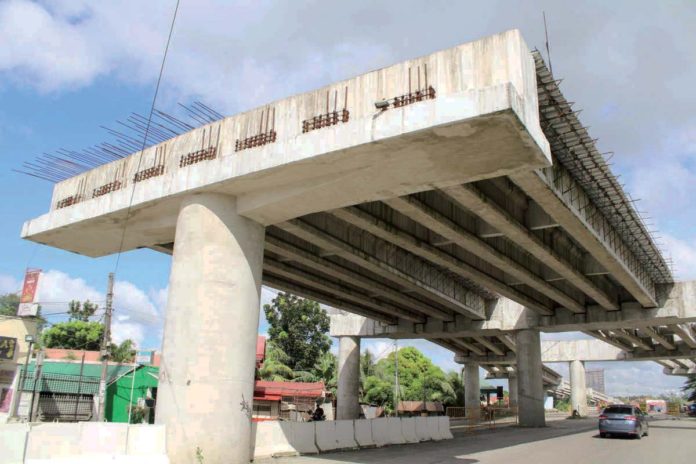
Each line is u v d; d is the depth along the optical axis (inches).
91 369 1350.9
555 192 747.4
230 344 599.2
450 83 532.7
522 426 1518.2
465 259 1093.8
